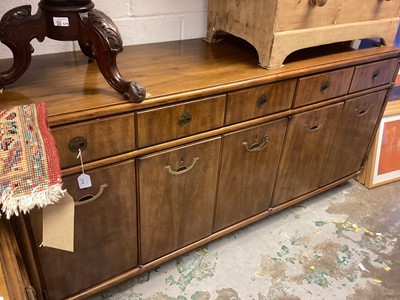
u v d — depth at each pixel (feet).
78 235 3.32
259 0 3.74
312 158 5.04
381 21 4.66
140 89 2.93
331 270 4.69
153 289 4.27
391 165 6.43
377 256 4.95
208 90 3.34
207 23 4.72
